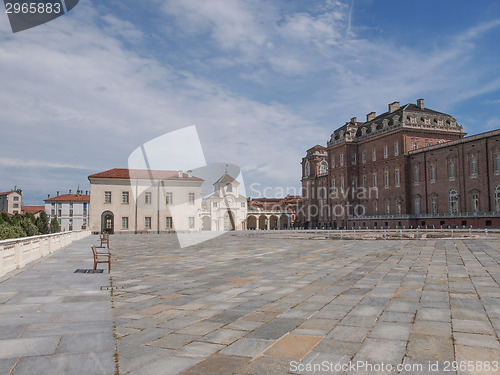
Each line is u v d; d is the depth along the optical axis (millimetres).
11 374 5211
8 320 7848
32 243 20234
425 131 79562
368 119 96312
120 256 22656
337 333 7023
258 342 6582
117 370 5430
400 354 5969
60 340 6602
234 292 10945
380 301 9516
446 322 7602
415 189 76750
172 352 6145
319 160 110562
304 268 16000
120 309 8977
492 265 15711
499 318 7848
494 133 60375
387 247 26453
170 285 12203
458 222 65250
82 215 110125
